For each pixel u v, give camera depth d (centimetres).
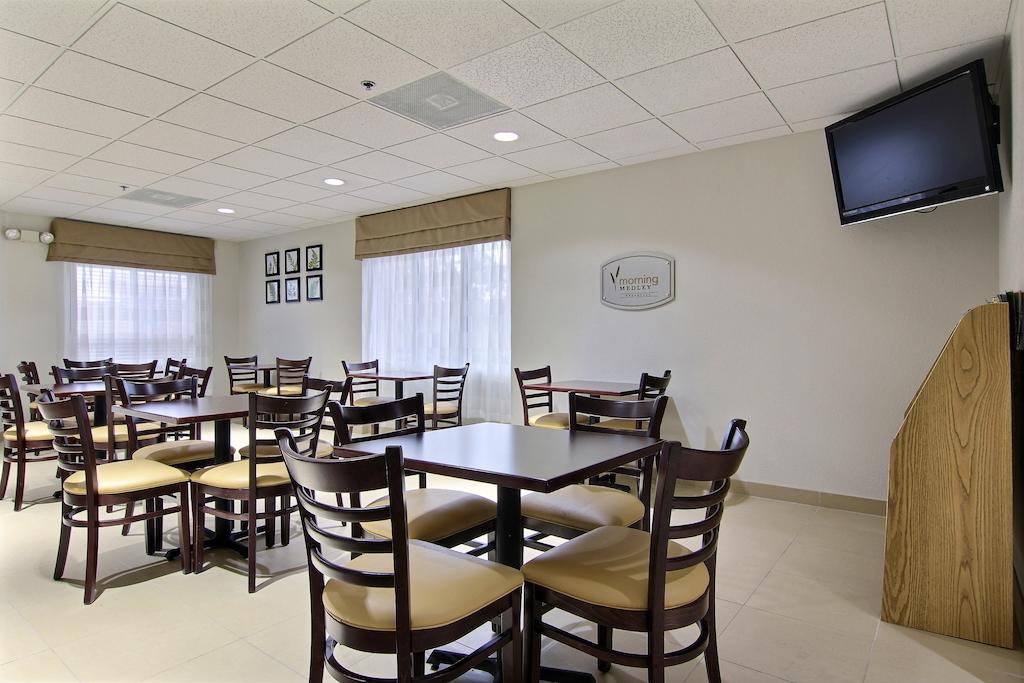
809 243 400
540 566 171
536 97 343
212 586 273
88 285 693
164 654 213
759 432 420
